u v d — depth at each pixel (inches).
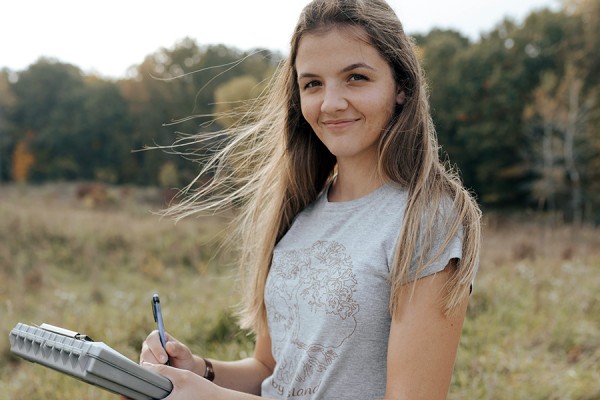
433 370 54.1
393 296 55.2
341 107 58.3
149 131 1968.5
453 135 1503.4
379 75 58.8
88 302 289.7
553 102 1261.1
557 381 168.4
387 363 55.4
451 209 56.4
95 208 814.5
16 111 2300.7
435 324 54.2
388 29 59.3
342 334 56.9
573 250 434.0
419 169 58.5
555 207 1234.6
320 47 58.6
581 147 1224.8
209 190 77.7
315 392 58.3
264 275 71.7
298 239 65.2
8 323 234.2
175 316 218.4
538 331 212.8
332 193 67.6
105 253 428.5
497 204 1437.0
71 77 2378.2
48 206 742.5
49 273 369.1
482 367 173.0
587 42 1482.5
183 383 54.2
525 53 1505.9
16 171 2222.0
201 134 79.5
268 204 73.4
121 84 2118.6
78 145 2186.3
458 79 1494.8
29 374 170.9
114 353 50.0
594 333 214.7
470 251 55.2
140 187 1807.3
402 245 55.4
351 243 59.6
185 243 434.3
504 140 1403.8
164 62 1945.1
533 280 288.7
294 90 69.3
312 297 59.4
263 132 75.0
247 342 186.2
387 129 60.1
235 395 54.6
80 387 158.6
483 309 242.4
